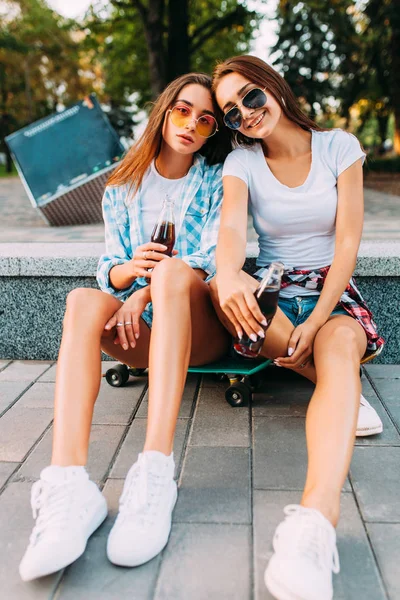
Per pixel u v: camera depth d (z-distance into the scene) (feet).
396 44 45.42
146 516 4.99
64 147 17.11
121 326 6.46
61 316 10.28
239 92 6.92
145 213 8.02
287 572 4.26
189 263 7.27
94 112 17.54
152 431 5.36
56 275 10.06
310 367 6.79
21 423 7.75
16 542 5.23
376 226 14.87
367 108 67.31
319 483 4.84
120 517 5.05
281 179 7.39
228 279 6.19
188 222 7.97
